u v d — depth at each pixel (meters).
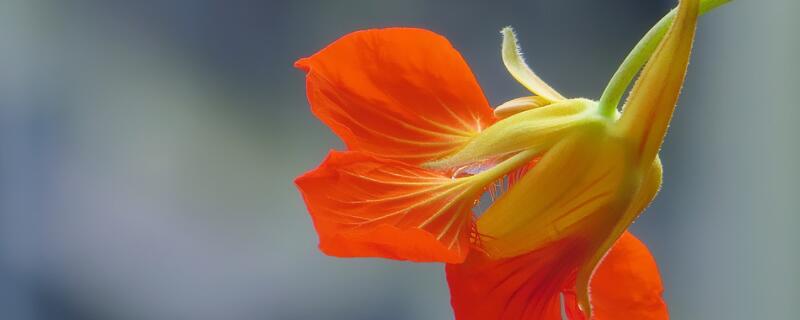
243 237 0.75
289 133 0.77
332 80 0.32
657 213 0.77
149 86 0.76
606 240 0.31
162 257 0.74
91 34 0.76
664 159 0.77
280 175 0.76
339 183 0.31
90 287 0.74
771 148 0.72
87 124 0.75
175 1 0.77
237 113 0.77
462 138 0.32
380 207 0.31
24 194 0.74
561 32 0.78
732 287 0.74
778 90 0.71
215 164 0.75
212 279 0.74
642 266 0.33
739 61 0.74
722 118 0.75
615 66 0.77
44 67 0.75
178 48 0.77
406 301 0.76
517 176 0.32
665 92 0.31
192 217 0.75
